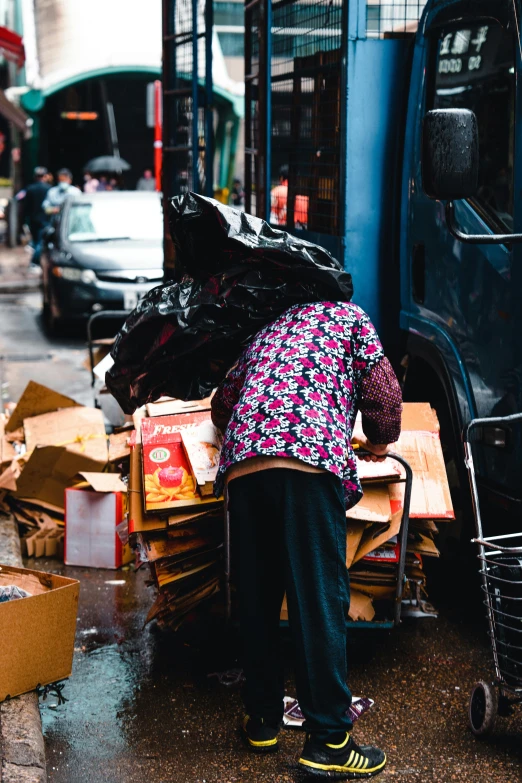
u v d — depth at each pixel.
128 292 11.05
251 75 6.18
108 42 20.78
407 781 3.00
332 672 2.86
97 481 4.85
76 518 4.87
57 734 3.30
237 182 20.59
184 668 3.78
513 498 3.66
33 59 21.62
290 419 2.82
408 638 4.01
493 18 3.77
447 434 4.54
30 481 5.18
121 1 20.97
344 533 2.87
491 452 3.79
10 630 3.20
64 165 27.83
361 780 2.98
